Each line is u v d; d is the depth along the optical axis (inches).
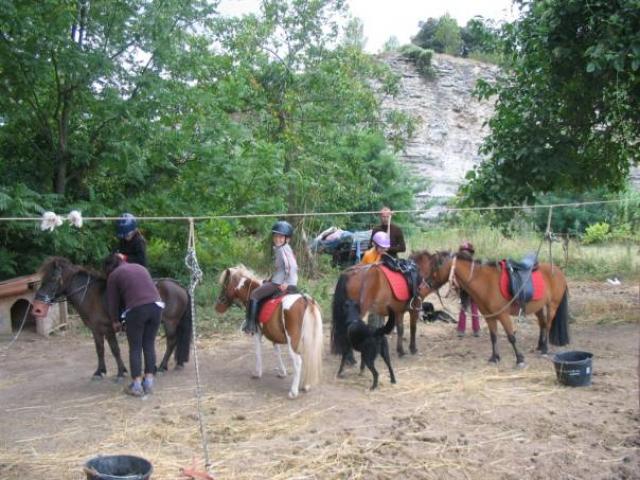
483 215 912.3
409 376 328.8
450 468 211.6
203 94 539.5
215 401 291.0
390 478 204.7
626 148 474.9
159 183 554.9
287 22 677.3
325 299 540.1
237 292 331.6
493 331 355.3
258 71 674.8
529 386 306.7
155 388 313.0
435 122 1258.0
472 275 348.5
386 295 350.0
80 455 229.8
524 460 217.6
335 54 689.0
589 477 203.9
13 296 449.4
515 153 454.0
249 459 221.3
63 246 484.7
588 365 304.5
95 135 515.8
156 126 505.7
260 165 577.3
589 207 966.4
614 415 260.5
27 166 517.7
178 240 573.6
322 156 678.5
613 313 498.9
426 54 1283.2
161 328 450.9
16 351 403.2
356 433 244.8
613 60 369.7
